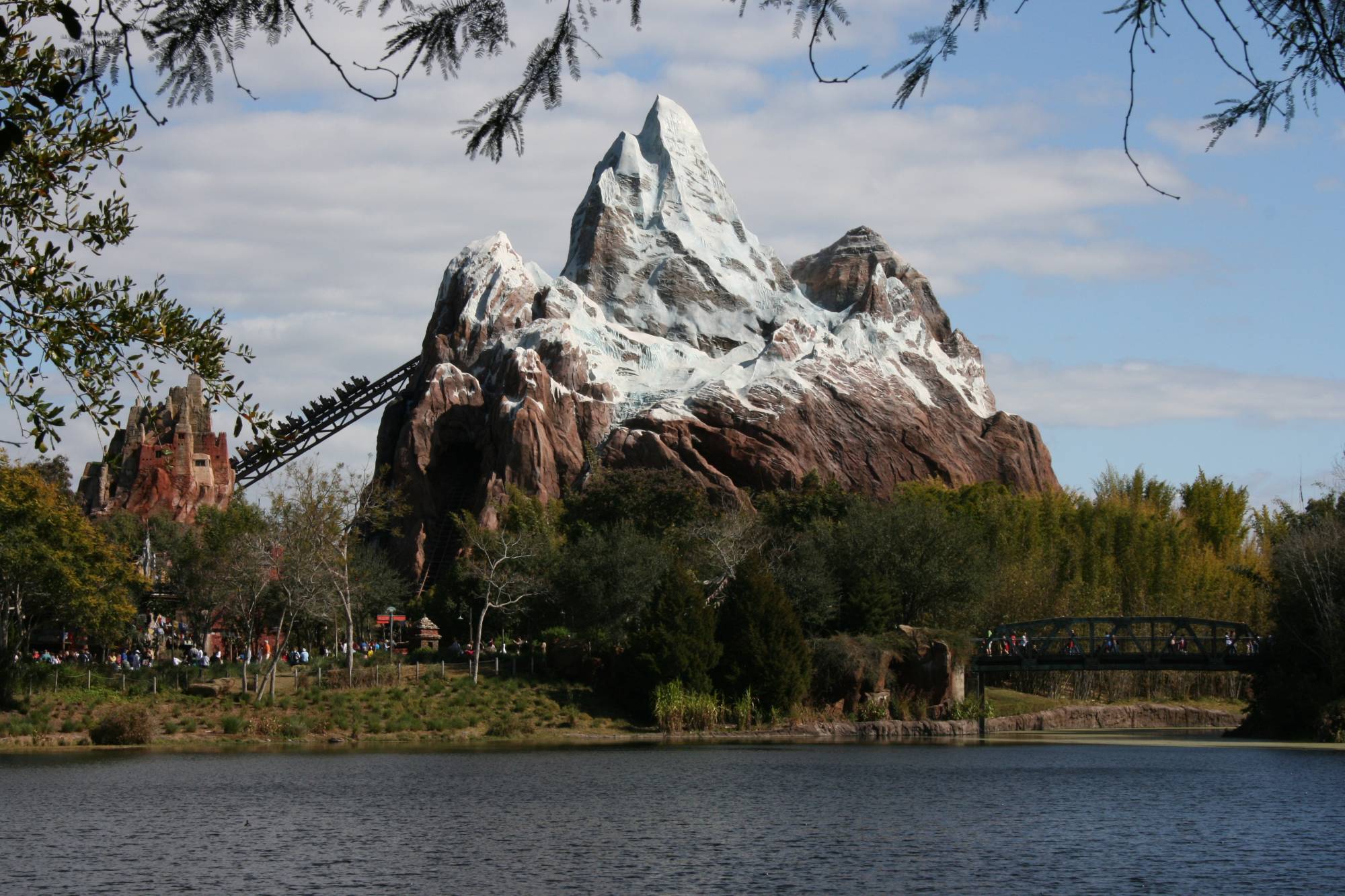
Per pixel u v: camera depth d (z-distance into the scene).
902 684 109.62
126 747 87.38
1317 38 11.93
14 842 49.97
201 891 41.34
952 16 11.95
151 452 175.50
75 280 19.17
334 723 94.62
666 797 63.38
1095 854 47.62
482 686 106.44
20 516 98.19
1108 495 188.00
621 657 106.56
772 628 104.88
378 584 141.12
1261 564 152.88
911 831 53.03
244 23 12.08
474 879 43.28
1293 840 50.66
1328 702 97.56
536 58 12.68
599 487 167.88
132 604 107.81
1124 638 109.00
